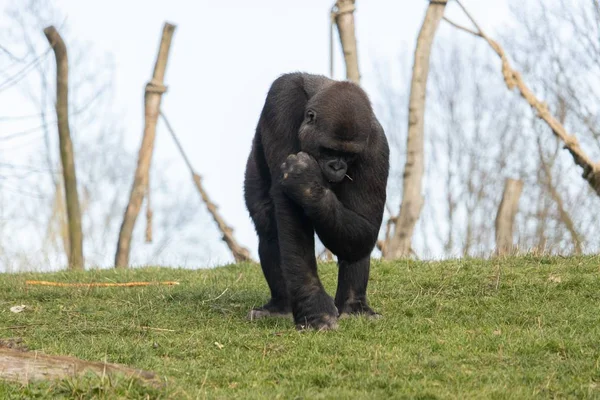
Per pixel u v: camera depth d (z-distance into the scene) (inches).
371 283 748.6
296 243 564.7
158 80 1456.7
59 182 1804.9
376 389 451.2
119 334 590.6
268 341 546.9
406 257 879.1
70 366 446.3
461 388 449.4
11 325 618.5
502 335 556.4
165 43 1453.0
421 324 596.1
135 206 1440.7
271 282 644.7
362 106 542.3
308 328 563.8
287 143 572.4
